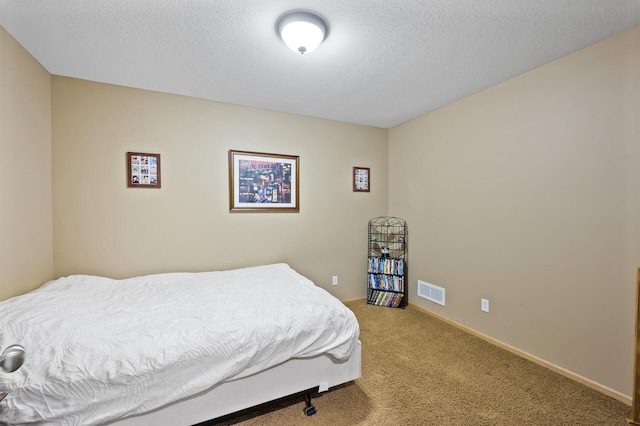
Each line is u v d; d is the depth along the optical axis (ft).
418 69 6.95
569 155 6.34
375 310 10.72
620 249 5.61
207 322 4.95
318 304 5.78
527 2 4.61
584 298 6.15
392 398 5.73
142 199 8.09
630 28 5.36
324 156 10.89
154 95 8.17
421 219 10.64
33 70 6.30
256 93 8.40
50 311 5.02
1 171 5.25
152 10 4.76
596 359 5.97
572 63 6.23
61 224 7.25
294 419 5.17
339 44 5.82
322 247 10.94
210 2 4.57
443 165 9.66
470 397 5.75
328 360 5.51
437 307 9.99
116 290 6.63
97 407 3.75
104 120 7.63
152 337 4.42
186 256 8.68
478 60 6.53
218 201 9.09
